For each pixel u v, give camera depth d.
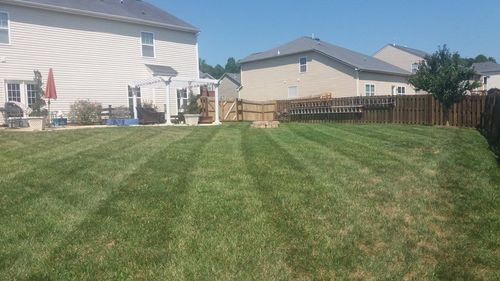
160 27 24.69
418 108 19.55
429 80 17.88
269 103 27.62
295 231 4.18
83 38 21.62
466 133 13.77
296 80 35.06
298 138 12.18
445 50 18.06
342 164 7.61
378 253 3.69
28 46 19.84
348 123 21.86
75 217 4.59
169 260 3.54
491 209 4.84
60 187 5.88
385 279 3.25
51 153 9.03
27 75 19.86
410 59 46.75
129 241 3.94
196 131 14.59
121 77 23.12
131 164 7.62
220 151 9.30
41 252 3.70
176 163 7.72
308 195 5.45
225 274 3.31
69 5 21.31
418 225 4.34
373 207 4.95
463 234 4.09
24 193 5.57
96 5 23.05
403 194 5.50
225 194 5.48
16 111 17.42
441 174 6.68
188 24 26.22
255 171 6.96
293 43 37.62
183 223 4.39
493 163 7.67
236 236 4.04
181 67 25.91
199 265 3.45
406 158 8.26
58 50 20.80
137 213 4.72
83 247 3.81
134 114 21.55
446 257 3.61
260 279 3.25
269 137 12.50
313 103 24.73
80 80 21.56
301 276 3.31
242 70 39.38
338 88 32.31
